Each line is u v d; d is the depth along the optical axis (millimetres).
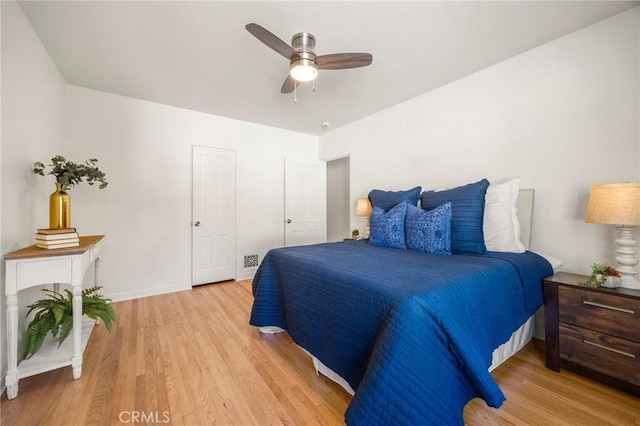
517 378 1590
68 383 1539
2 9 1492
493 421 1259
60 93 2527
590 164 1904
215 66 2404
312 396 1453
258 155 4082
